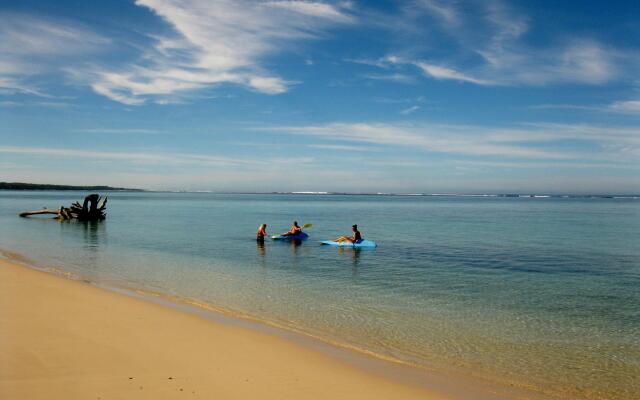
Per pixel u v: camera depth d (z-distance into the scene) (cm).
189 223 5722
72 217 5922
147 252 2867
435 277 2073
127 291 1648
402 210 11369
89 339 993
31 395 706
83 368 827
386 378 870
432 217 7875
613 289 1852
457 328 1262
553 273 2227
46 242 3419
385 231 4719
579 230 4975
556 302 1608
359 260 2580
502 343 1136
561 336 1207
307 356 962
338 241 3275
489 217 7981
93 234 4103
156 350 944
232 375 831
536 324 1322
